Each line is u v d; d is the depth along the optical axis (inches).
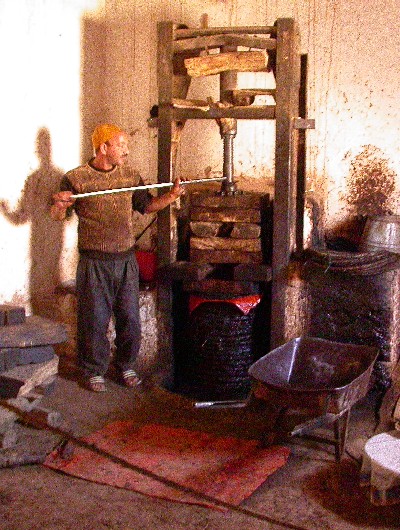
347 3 196.4
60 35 202.5
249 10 207.0
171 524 128.0
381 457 134.4
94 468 146.0
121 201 181.6
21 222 193.5
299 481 143.0
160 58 185.0
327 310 187.3
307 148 205.6
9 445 149.3
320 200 206.5
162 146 189.0
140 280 201.2
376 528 127.6
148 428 164.6
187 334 195.3
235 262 189.6
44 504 134.0
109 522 128.4
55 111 203.6
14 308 165.3
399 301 193.8
